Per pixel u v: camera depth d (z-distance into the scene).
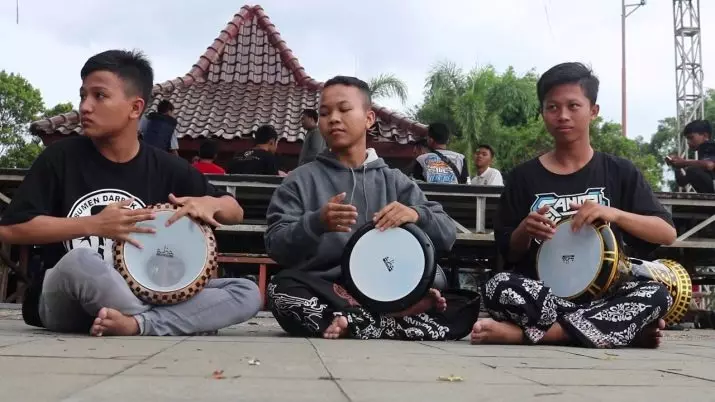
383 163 3.68
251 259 7.16
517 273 3.42
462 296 3.51
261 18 12.62
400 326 3.32
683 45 23.52
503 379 1.78
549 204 3.44
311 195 3.56
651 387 1.70
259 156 7.64
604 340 3.02
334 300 3.26
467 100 25.30
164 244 3.04
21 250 6.78
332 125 3.57
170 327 3.02
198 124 10.12
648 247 3.34
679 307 3.91
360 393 1.46
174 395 1.36
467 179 7.72
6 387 1.43
